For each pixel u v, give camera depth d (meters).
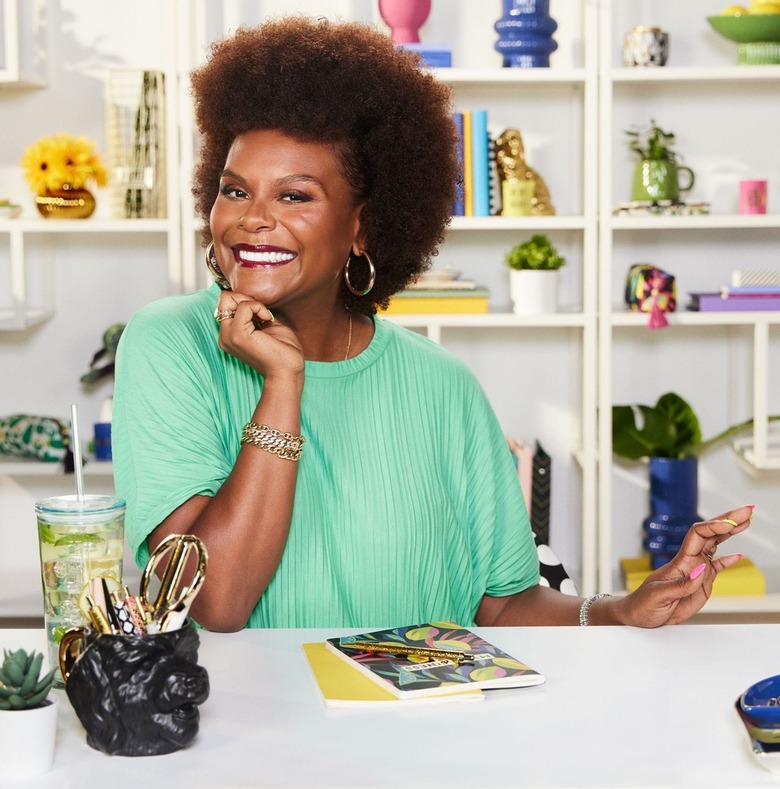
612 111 3.06
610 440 2.89
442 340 3.16
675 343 3.15
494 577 1.57
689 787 0.84
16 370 3.12
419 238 1.54
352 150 1.41
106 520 1.04
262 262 1.34
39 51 3.02
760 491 3.19
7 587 3.00
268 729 0.94
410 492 1.45
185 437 1.33
